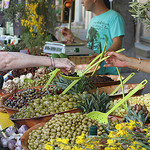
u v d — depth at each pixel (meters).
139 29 10.84
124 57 2.07
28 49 4.17
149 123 1.72
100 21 3.92
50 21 5.21
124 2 6.59
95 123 1.73
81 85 2.40
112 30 3.81
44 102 2.08
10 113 2.29
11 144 2.09
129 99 2.37
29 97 2.35
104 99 1.96
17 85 2.93
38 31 4.80
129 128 1.30
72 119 1.73
